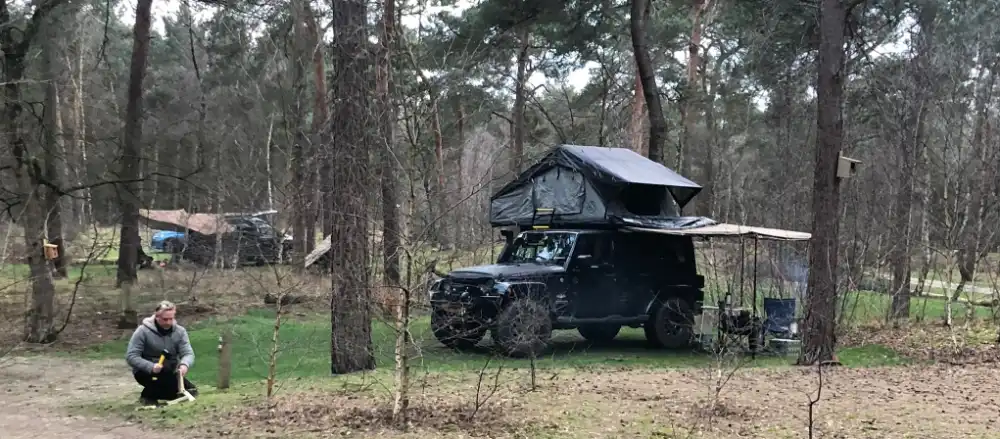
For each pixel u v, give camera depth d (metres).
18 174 13.36
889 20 17.33
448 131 17.92
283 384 8.72
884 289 16.30
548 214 13.77
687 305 13.78
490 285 11.63
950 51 16.14
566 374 9.90
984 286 21.73
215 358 11.70
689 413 7.32
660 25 25.38
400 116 7.85
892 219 17.12
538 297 11.92
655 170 14.13
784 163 21.23
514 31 20.44
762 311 13.86
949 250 12.95
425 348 12.16
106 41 18.52
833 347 11.27
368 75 8.70
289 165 15.84
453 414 7.06
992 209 14.72
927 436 6.50
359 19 8.75
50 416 7.50
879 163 18.69
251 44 24.86
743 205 21.97
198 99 31.16
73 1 15.72
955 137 16.42
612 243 13.15
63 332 14.25
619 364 11.41
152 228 26.19
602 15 20.11
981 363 11.05
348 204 8.89
